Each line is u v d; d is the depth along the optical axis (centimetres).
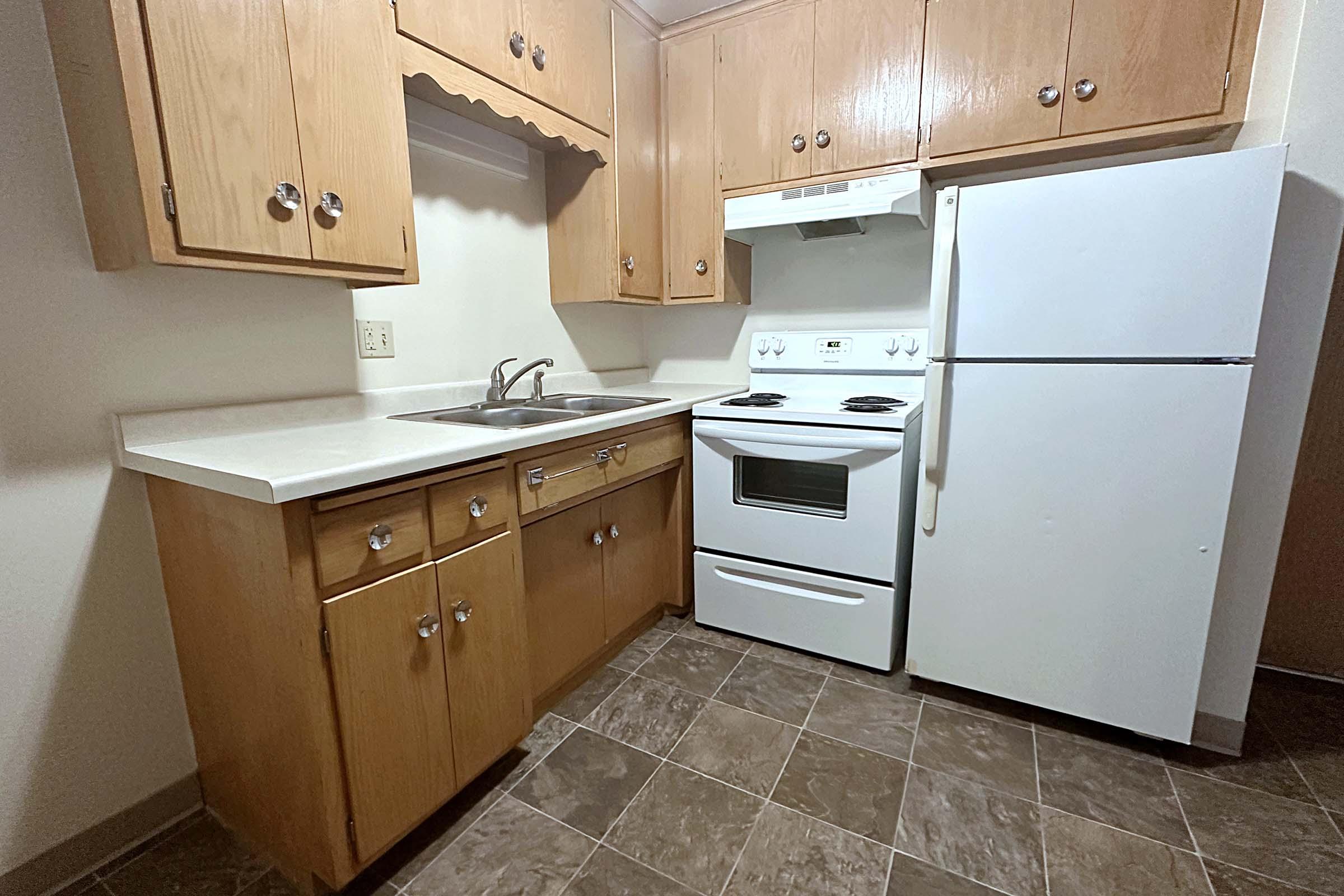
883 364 225
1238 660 146
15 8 101
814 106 206
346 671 104
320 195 121
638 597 207
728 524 208
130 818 126
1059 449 148
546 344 230
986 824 129
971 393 156
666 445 204
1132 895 111
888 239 231
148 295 121
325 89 120
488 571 132
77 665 117
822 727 163
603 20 201
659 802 136
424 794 121
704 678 188
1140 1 158
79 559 116
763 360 249
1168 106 159
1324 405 177
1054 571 154
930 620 172
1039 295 145
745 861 120
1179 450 136
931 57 186
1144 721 149
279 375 146
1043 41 171
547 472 150
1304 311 131
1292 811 130
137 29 93
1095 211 136
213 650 119
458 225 190
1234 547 142
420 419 165
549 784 142
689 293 242
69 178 109
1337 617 182
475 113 179
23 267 105
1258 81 146
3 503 106
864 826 129
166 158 98
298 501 95
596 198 213
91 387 115
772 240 251
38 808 114
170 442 124
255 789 120
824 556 192
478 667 131
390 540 109
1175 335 133
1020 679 162
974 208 149
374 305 167
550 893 114
